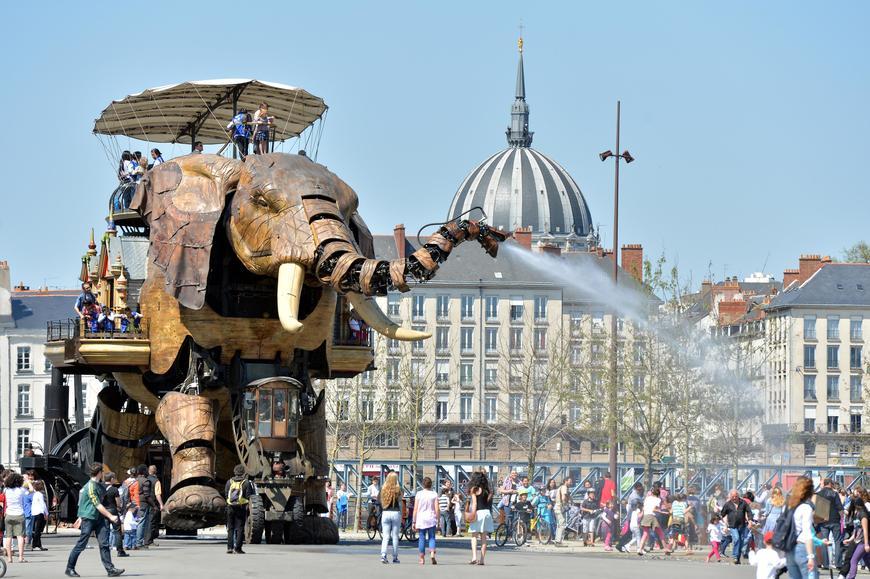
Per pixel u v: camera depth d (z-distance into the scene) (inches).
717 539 2201.0
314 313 2108.8
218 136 2645.2
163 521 2060.8
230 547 1908.2
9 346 6318.9
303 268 1946.4
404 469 6269.7
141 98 2389.3
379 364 6451.8
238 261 2100.1
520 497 2549.2
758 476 4478.3
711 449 3890.3
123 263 2368.4
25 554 1963.6
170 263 2070.6
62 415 2839.6
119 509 1845.5
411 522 2513.5
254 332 2103.8
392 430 5748.0
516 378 6446.9
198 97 2393.0
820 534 1774.1
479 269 6948.8
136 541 2003.0
